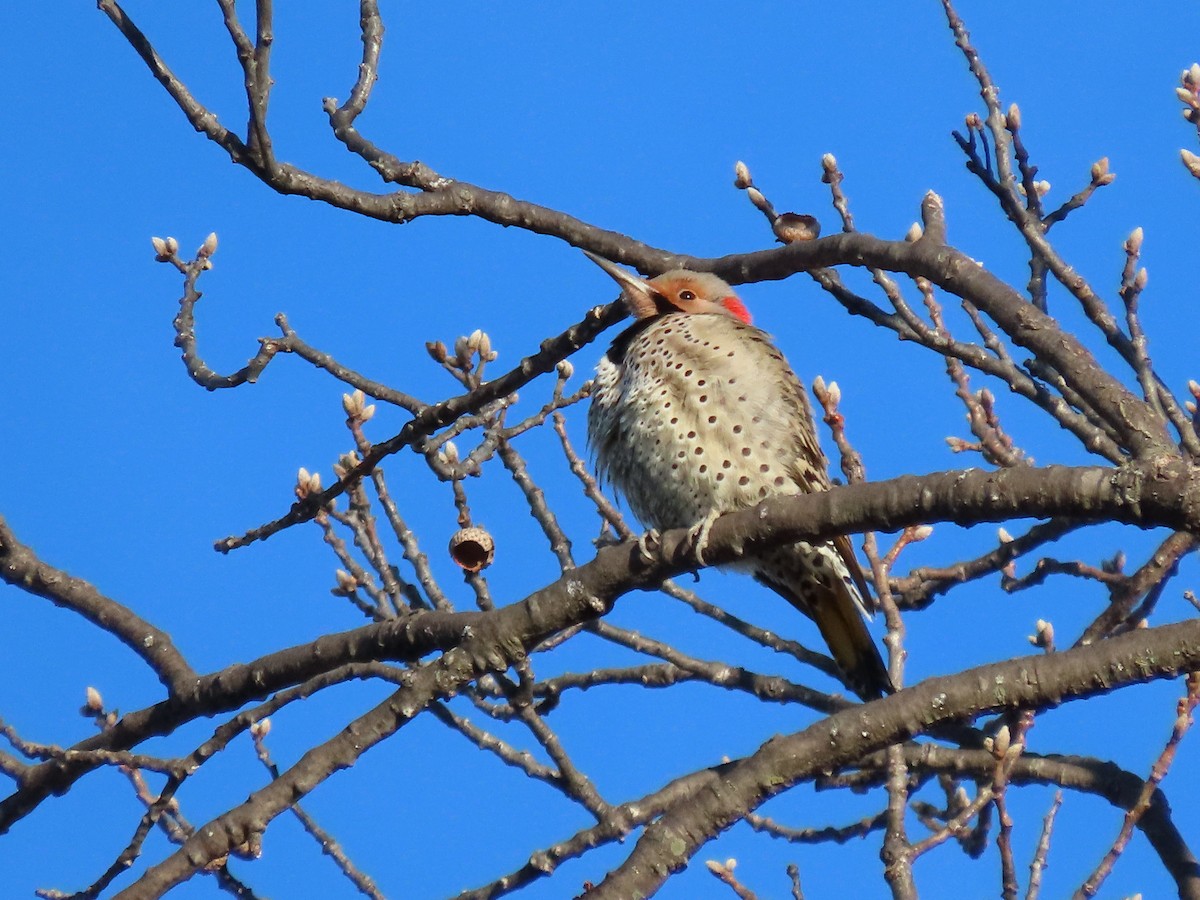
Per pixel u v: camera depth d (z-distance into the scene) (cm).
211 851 870
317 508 1077
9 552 1069
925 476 816
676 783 1014
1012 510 783
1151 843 938
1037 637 1109
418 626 922
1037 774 1002
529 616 901
